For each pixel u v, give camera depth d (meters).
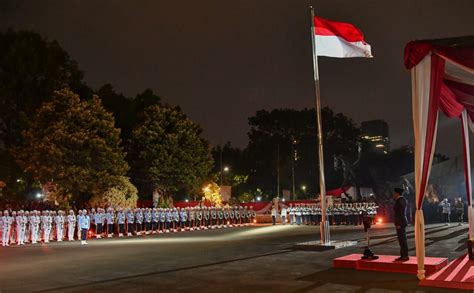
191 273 14.30
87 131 37.09
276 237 27.67
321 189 20.45
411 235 25.39
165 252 20.50
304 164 70.88
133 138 46.81
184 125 47.91
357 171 69.44
